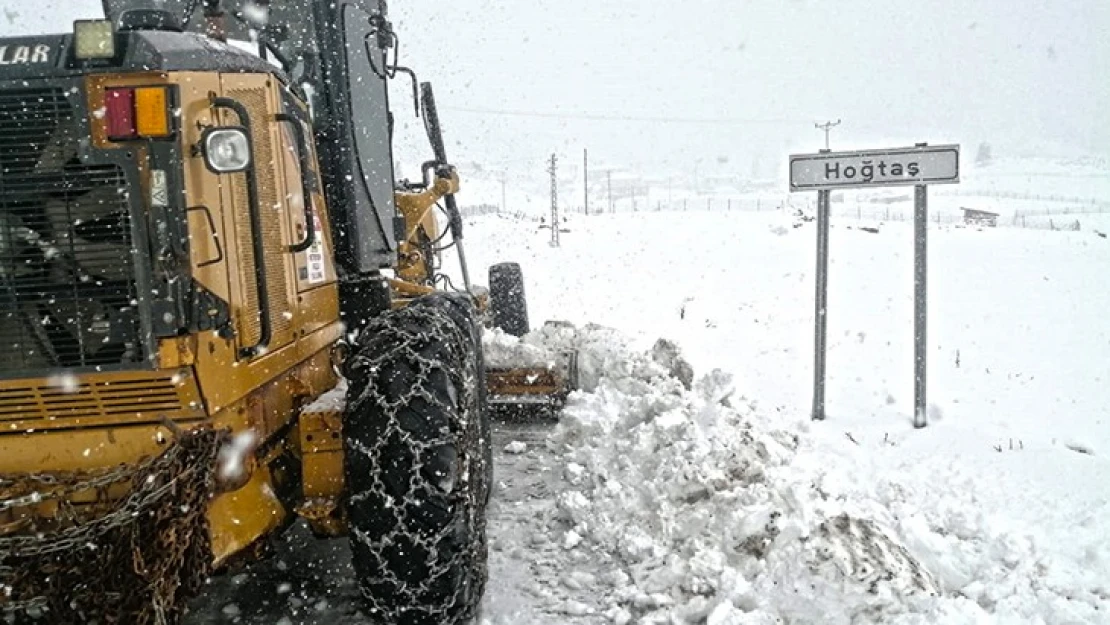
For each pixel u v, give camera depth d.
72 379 3.09
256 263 3.43
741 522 4.42
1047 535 4.69
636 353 7.94
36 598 2.99
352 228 5.25
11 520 3.12
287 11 5.24
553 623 4.09
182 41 3.29
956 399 7.84
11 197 3.07
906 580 3.87
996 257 21.22
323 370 4.69
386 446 3.58
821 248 7.13
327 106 5.21
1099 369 9.09
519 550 4.87
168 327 3.04
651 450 5.77
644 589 4.34
